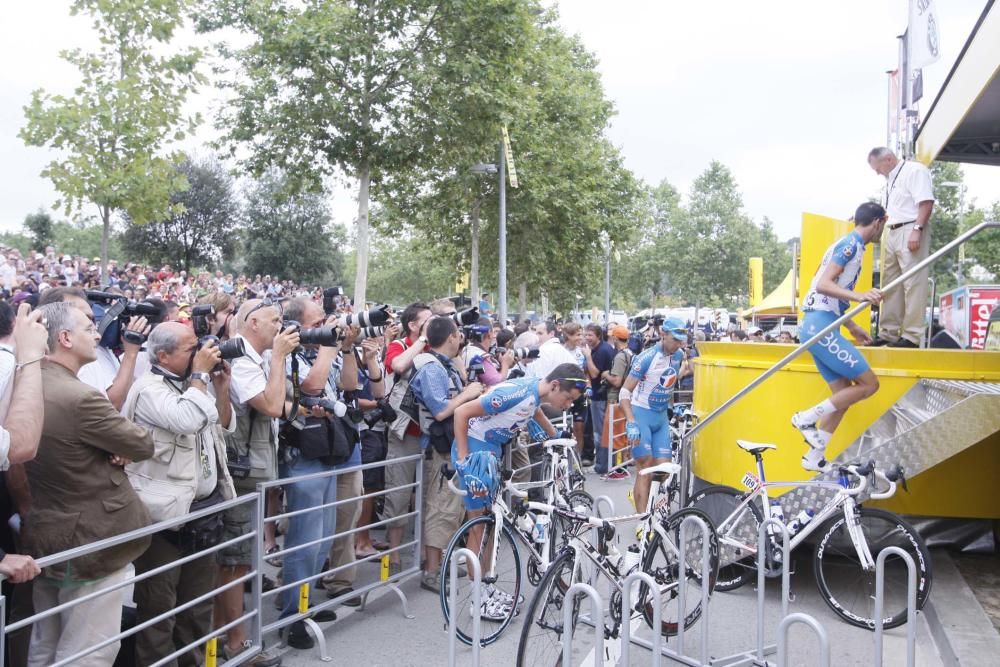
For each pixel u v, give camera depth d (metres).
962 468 5.87
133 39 10.48
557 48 25.20
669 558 4.69
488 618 4.84
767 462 6.11
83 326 3.40
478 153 17.44
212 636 3.91
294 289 23.89
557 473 5.34
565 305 33.91
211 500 4.05
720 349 6.76
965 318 14.73
